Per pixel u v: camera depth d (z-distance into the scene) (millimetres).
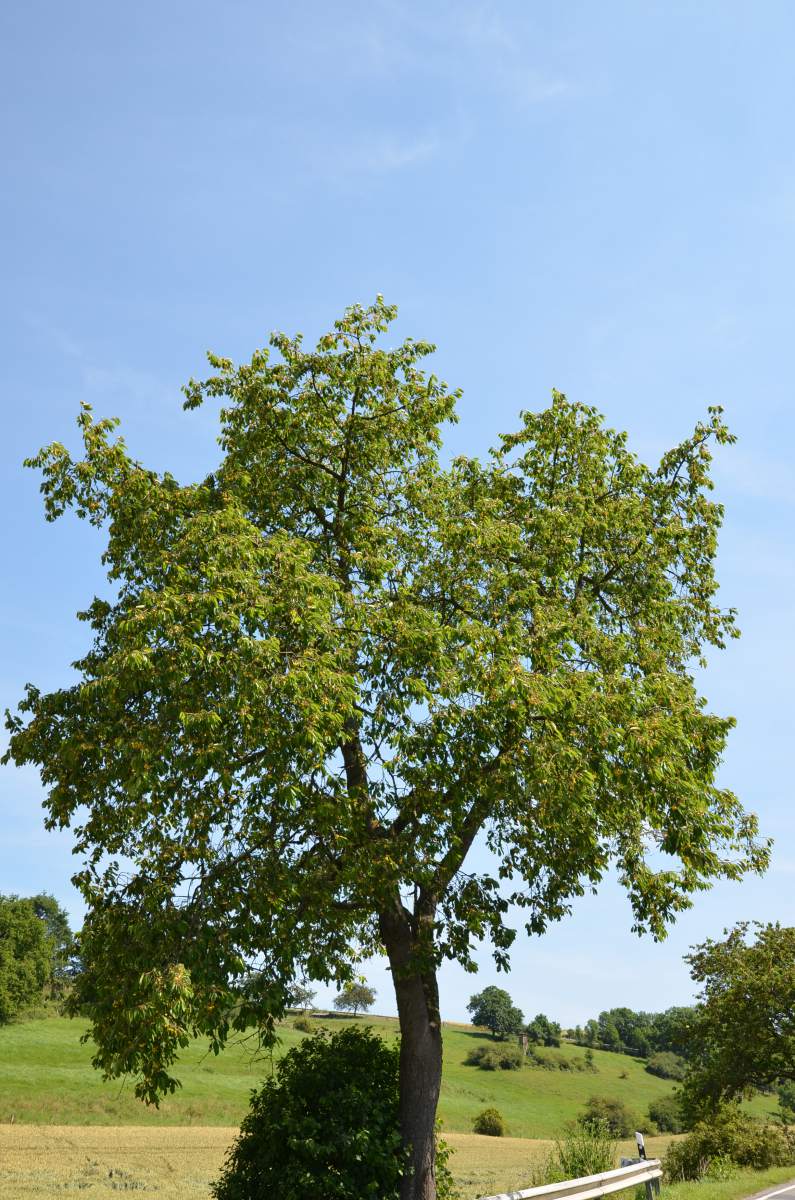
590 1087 116938
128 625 12844
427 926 15172
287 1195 12789
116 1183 27875
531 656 15398
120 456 16359
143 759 12633
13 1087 57750
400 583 16453
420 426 18172
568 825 14820
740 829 17797
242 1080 66438
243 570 13672
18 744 15156
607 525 18625
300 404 17328
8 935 95062
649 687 16000
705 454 19547
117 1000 12508
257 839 13812
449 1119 77500
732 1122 32594
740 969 41594
